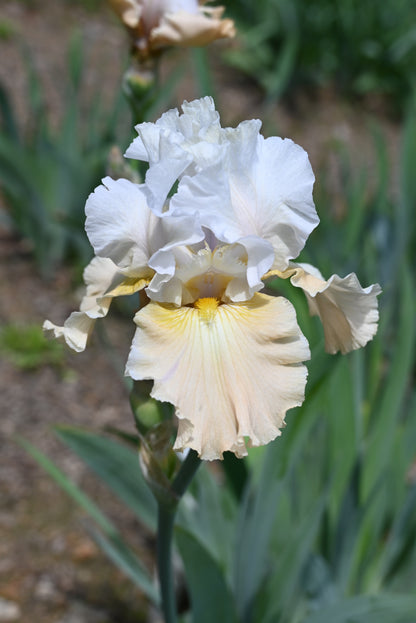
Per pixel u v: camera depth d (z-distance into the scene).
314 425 0.75
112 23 2.34
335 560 0.73
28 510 0.94
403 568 0.75
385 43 2.22
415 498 0.75
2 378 1.13
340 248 1.19
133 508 0.70
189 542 0.59
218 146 0.50
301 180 0.51
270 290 1.09
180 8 0.69
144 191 0.50
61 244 1.36
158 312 0.49
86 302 0.52
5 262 1.38
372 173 1.89
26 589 0.84
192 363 0.48
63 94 1.85
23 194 1.30
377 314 0.50
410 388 1.18
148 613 0.83
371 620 0.62
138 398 0.51
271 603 0.68
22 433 1.04
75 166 1.26
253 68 2.23
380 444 0.74
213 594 0.63
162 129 0.50
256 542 0.65
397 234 1.10
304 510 0.74
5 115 1.32
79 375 1.17
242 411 0.47
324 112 2.17
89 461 0.69
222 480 0.99
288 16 2.17
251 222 0.51
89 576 0.87
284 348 0.48
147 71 0.70
